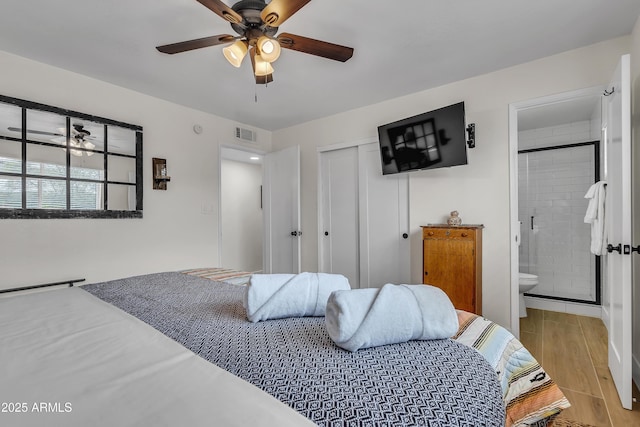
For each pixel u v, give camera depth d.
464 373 0.78
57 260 2.42
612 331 1.95
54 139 2.42
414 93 3.03
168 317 1.19
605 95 1.99
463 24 1.96
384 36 2.08
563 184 3.61
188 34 2.02
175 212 3.20
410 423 0.59
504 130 2.57
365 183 3.43
